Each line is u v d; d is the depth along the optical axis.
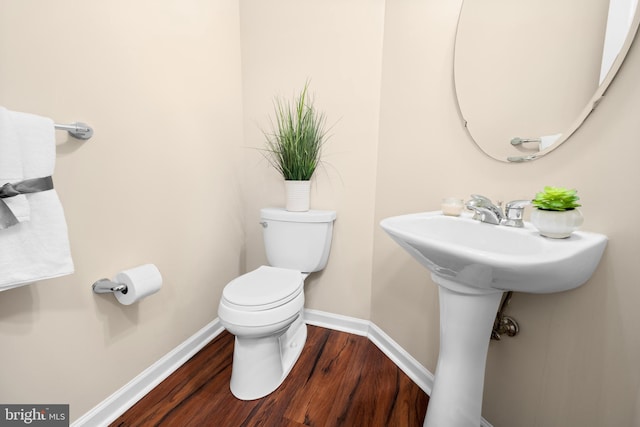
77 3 0.87
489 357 0.98
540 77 0.83
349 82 1.46
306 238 1.49
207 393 1.19
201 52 1.38
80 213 0.93
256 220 1.78
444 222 1.00
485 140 0.98
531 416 0.86
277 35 1.57
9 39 0.74
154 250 1.20
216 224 1.55
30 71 0.78
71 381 0.94
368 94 1.43
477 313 0.79
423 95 1.19
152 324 1.22
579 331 0.74
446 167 1.12
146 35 1.10
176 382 1.25
